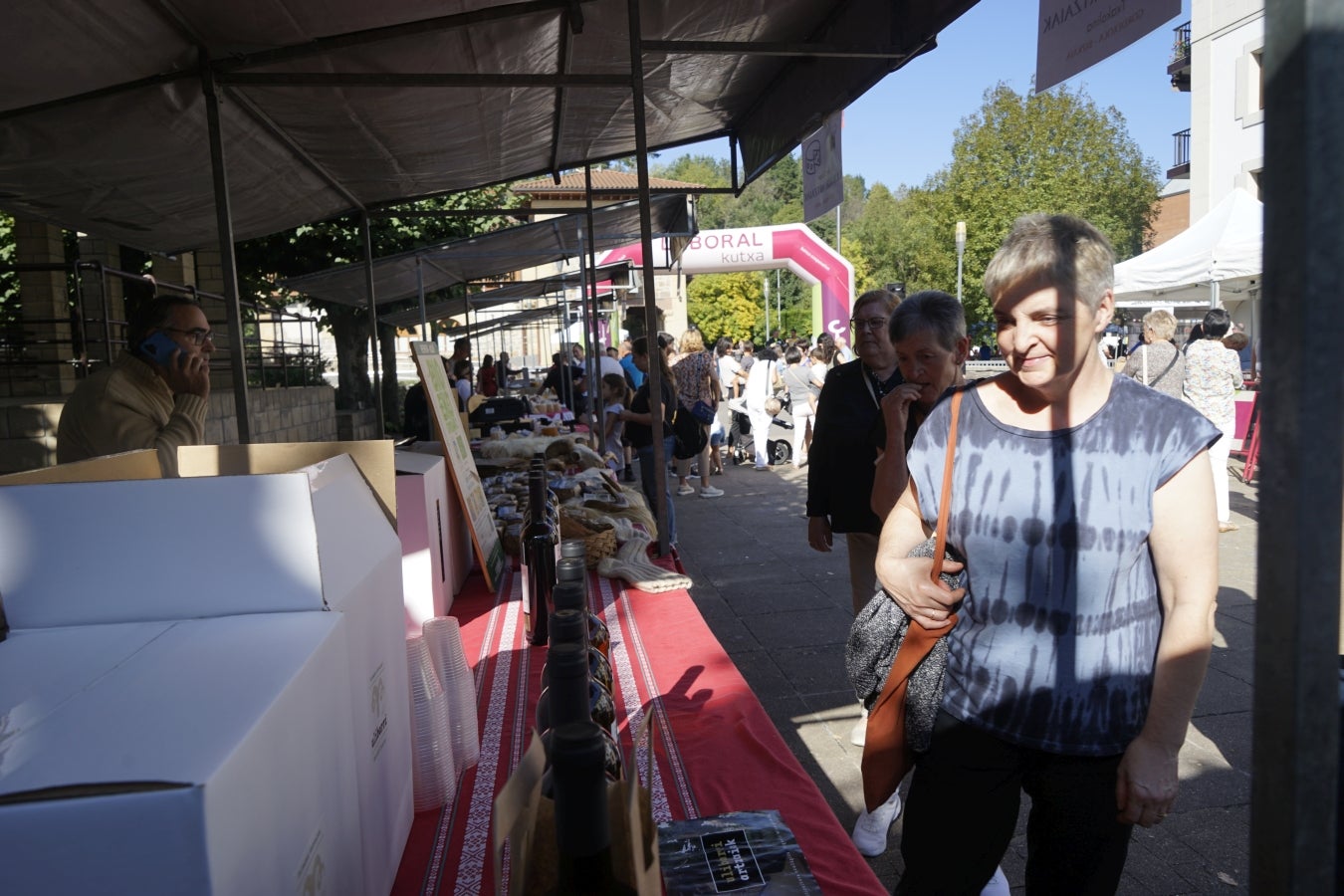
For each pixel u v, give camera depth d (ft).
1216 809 9.81
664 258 37.83
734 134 22.11
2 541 2.81
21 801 1.76
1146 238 107.34
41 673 2.39
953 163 110.01
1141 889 8.49
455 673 4.77
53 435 21.76
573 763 2.00
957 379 7.70
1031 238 4.31
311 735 2.52
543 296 52.42
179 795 1.79
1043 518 4.59
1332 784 1.86
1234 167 65.87
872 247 185.57
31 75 9.78
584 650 2.53
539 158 21.53
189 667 2.44
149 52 10.29
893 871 8.78
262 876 2.10
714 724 5.49
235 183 15.67
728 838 4.10
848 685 13.51
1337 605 1.83
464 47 12.85
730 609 17.60
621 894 2.06
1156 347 23.70
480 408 27.25
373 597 3.49
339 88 13.06
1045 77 9.45
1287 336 1.79
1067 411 4.62
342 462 3.85
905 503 5.44
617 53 15.10
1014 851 9.27
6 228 40.75
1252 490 27.58
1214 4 66.18
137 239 17.81
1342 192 1.72
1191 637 4.33
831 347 37.55
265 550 2.88
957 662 5.03
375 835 3.41
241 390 11.87
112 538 2.84
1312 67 1.69
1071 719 4.64
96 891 1.79
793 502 29.50
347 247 43.19
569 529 9.37
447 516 8.08
